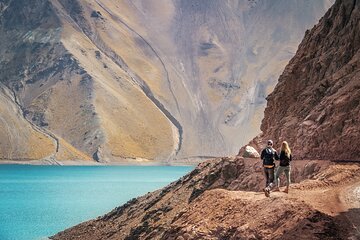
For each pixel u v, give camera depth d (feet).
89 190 472.44
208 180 141.79
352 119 118.62
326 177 108.27
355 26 138.82
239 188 127.34
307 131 125.80
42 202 370.12
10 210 323.37
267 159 108.27
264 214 93.45
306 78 147.84
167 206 151.23
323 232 85.05
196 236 101.19
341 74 132.98
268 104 162.09
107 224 191.72
